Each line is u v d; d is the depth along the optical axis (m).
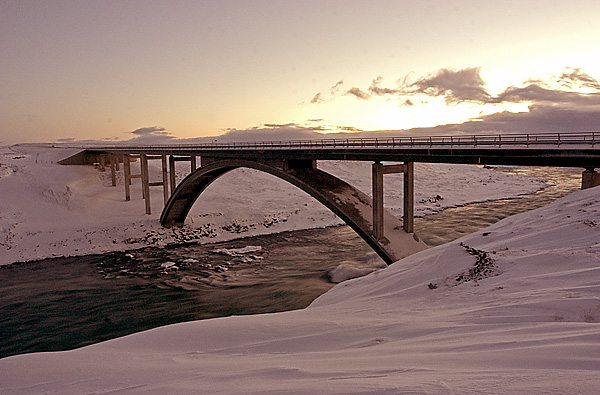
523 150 22.48
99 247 44.53
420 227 49.94
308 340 9.02
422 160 28.05
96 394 6.07
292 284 30.81
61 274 35.34
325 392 4.17
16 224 48.38
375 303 14.25
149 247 45.19
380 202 29.22
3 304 27.94
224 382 5.74
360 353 7.14
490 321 8.69
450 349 6.34
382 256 28.58
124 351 8.77
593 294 9.70
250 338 9.52
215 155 43.41
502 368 4.50
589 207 20.42
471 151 25.00
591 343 5.15
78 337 22.38
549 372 3.93
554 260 13.96
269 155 36.97
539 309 9.12
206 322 10.96
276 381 5.42
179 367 7.18
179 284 31.62
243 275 33.69
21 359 8.12
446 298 12.95
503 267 14.62
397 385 4.00
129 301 28.12
